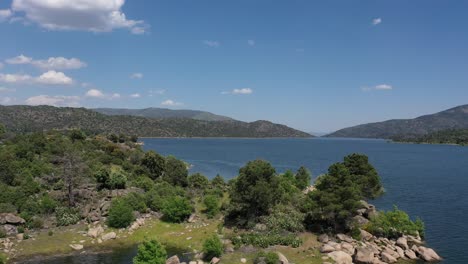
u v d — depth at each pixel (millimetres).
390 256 56531
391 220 66812
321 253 57375
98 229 67438
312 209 67812
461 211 89688
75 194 80375
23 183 80375
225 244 60844
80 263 54750
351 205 65062
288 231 65875
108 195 81938
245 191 71250
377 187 85375
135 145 173500
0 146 109875
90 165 100188
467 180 144750
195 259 56594
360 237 63625
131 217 71750
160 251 49594
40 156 105250
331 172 73000
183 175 106312
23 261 55094
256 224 68438
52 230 67062
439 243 65125
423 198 106375
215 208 78250
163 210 76125
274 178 74188
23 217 67625
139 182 94062
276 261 51688
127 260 56250
